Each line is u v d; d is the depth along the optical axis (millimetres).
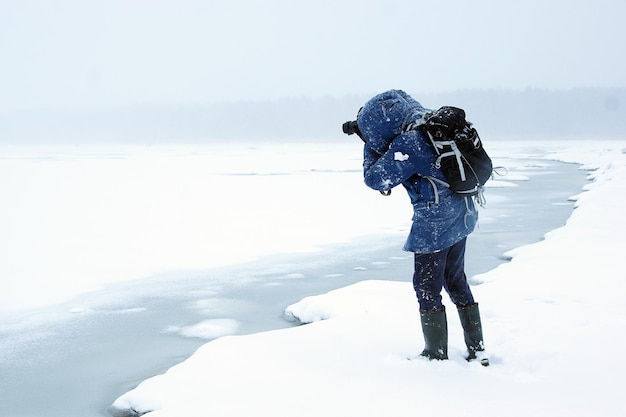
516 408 2625
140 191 19312
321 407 2732
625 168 22984
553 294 5102
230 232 11086
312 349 3684
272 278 7492
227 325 5555
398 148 3062
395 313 4562
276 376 3229
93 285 7223
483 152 3084
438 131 2990
